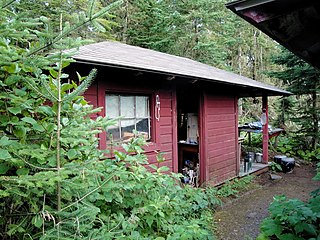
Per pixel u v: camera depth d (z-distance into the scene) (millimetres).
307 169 7531
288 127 10859
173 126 4402
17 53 1469
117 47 5047
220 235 3504
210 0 11047
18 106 1495
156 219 2428
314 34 2236
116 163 2391
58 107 1551
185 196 3715
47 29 1483
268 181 6305
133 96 3854
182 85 4863
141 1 11320
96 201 2135
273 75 9094
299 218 2625
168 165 4281
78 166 1539
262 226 3008
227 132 5918
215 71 6379
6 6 1481
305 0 1753
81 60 2695
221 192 5055
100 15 1506
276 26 2047
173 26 11406
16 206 1625
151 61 4203
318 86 8195
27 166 1514
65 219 1494
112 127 3523
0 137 1418
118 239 1699
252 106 13289
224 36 12383
